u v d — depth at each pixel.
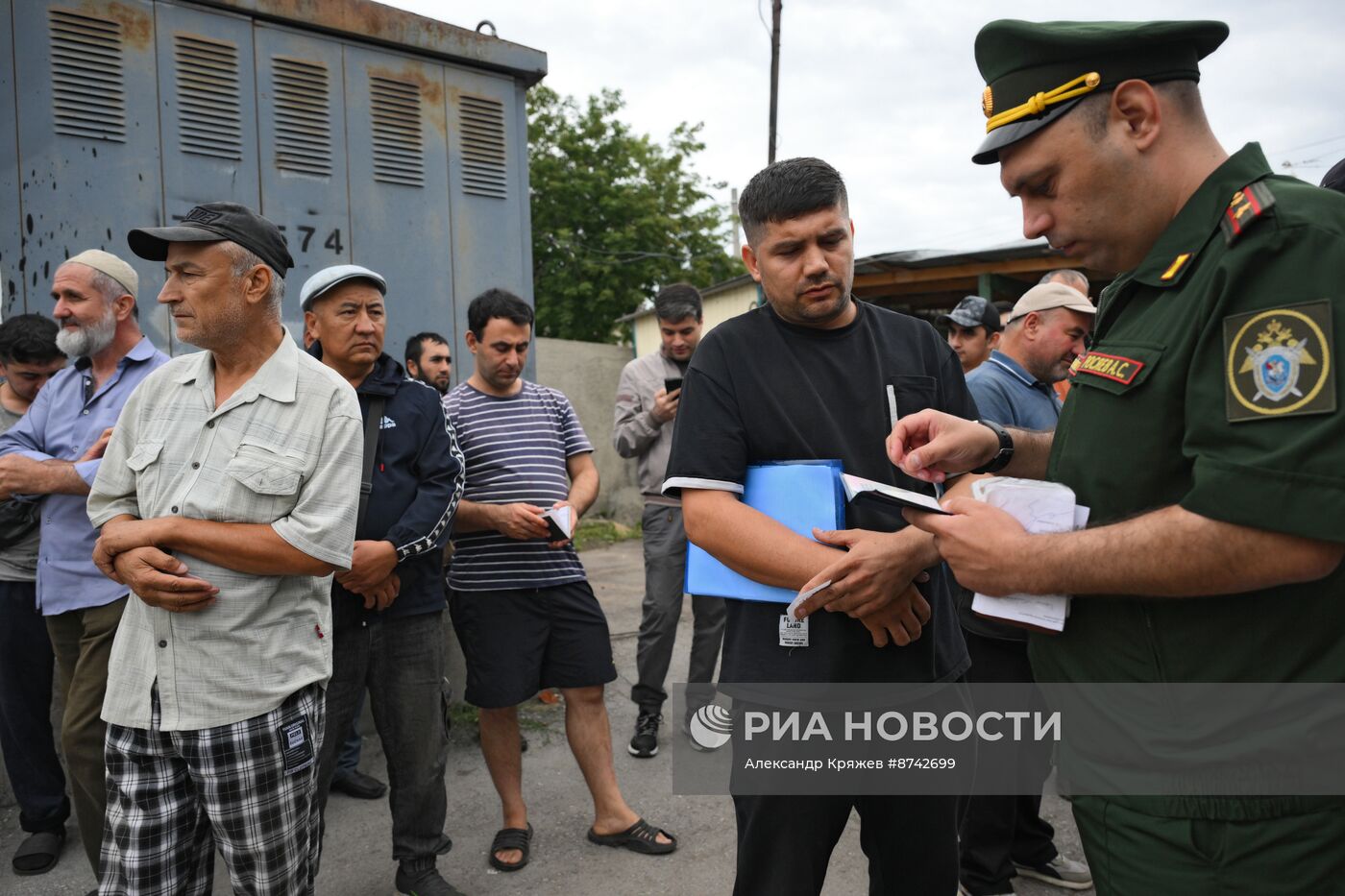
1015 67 1.15
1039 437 1.50
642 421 3.73
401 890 2.49
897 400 1.63
